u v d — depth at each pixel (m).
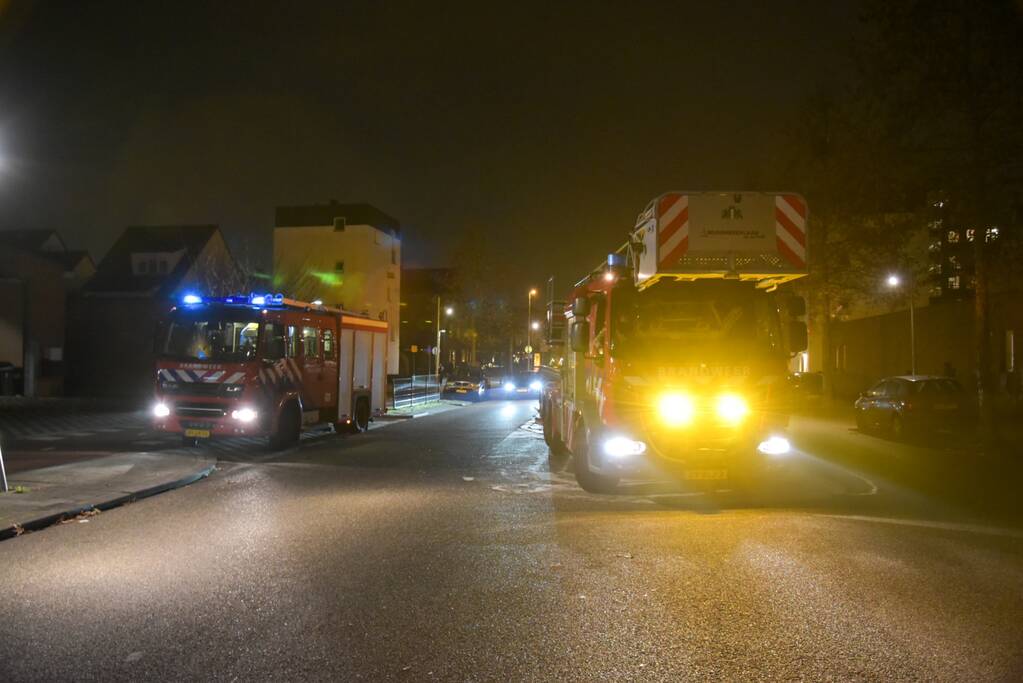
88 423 24.33
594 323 11.46
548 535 8.73
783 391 10.72
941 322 34.31
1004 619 5.80
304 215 54.41
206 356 17.02
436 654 5.17
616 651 5.20
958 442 19.55
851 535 8.64
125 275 43.88
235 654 5.19
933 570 7.15
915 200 19.73
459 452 17.50
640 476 10.55
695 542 8.32
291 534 8.91
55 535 9.01
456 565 7.45
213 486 12.63
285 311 18.03
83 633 5.62
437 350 55.34
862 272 31.58
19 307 37.00
